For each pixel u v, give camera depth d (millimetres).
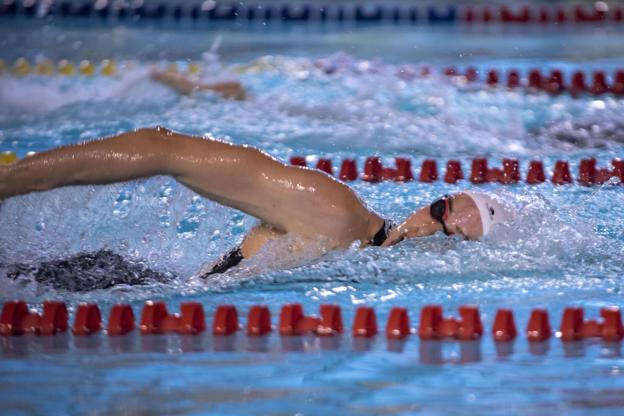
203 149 11359
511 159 18484
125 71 28828
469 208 12320
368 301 11320
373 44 34344
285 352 9539
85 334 10227
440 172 18828
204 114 22781
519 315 10750
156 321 10453
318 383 8500
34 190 11250
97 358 9328
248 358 9320
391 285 11836
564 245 12805
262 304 11250
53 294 11586
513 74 27312
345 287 11789
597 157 19672
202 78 26578
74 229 12906
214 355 9430
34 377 8703
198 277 12258
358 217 11945
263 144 20328
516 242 12562
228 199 11641
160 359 9289
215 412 7727
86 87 26281
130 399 8062
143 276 12164
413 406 7875
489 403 7965
